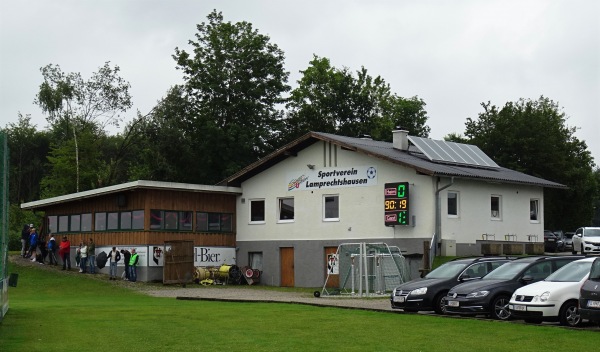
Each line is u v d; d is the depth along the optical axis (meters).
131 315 22.20
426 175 36.56
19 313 22.16
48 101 60.59
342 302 28.12
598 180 67.75
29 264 42.53
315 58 73.25
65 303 27.95
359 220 38.84
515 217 41.72
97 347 15.35
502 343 16.11
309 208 41.03
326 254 40.25
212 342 16.30
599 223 76.62
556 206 61.44
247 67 63.50
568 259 22.44
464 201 38.22
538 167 60.38
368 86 73.94
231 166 59.56
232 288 38.84
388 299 29.98
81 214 42.75
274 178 42.69
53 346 15.33
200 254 41.78
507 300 21.41
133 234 39.75
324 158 40.59
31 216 64.94
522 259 22.77
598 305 17.86
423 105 81.62
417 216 36.81
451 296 22.20
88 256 40.91
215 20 64.38
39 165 91.06
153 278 39.19
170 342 16.27
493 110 64.38
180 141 62.00
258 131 62.03
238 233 43.91
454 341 16.44
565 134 63.16
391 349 15.29
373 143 42.06
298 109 70.81
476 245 38.31
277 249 42.12
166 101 63.59
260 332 18.08
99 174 64.44
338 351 15.00
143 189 39.28
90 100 61.78
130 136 68.12
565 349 15.27
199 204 41.97
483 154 44.84
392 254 33.41
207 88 61.59
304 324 19.81
